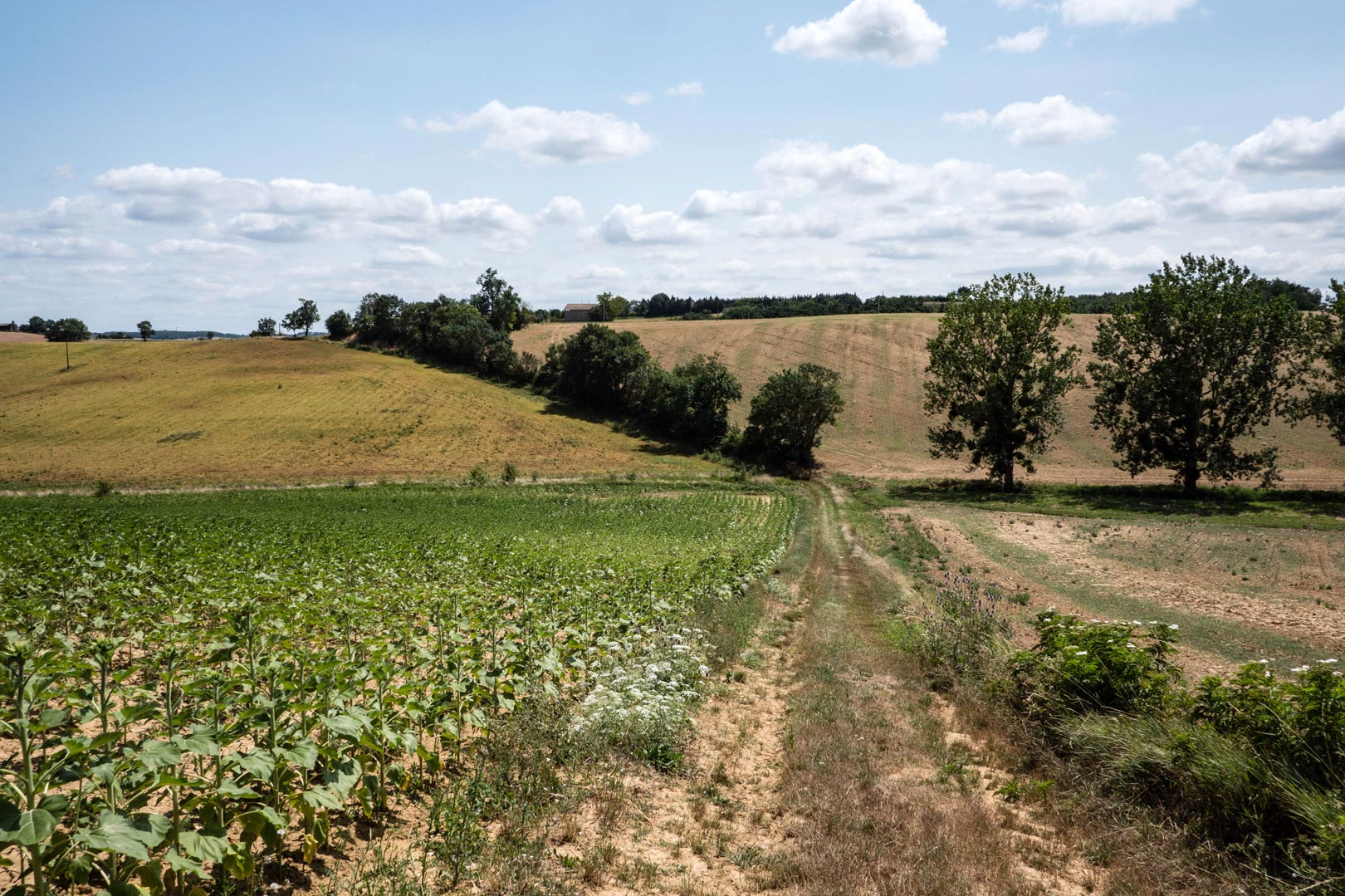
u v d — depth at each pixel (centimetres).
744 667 1336
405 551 2258
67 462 6550
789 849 668
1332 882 589
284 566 1841
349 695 676
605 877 584
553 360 9831
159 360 10656
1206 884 633
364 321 12681
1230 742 749
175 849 454
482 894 530
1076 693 981
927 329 10462
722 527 3916
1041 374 5741
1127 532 3591
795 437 6988
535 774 725
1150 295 5144
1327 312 4906
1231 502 4847
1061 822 762
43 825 392
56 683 666
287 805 546
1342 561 2762
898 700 1155
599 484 6091
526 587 1535
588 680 1072
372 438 7431
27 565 1600
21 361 10531
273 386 9200
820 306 16038
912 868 627
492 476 6372
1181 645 1633
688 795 779
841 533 3816
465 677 830
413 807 674
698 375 8025
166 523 3036
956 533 3678
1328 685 725
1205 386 6269
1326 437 6631
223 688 593
